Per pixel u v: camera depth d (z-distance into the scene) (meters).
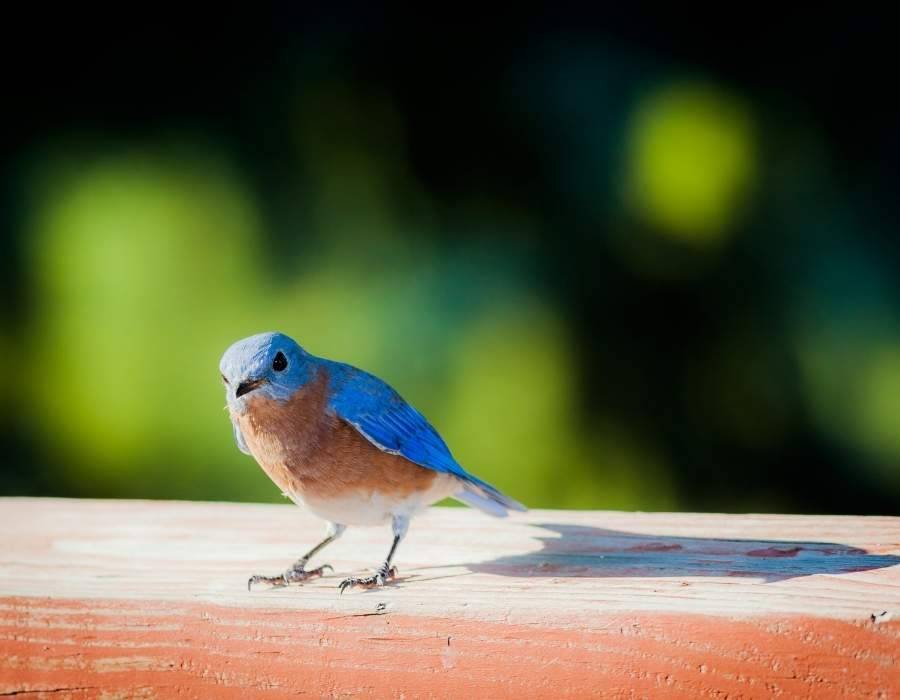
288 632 6.49
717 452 12.38
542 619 6.27
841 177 12.66
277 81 13.00
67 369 12.06
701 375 12.46
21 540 8.12
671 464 12.34
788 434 12.36
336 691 6.46
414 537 8.30
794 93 12.82
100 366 12.04
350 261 12.57
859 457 12.26
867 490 12.27
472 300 12.34
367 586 6.95
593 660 6.22
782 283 12.45
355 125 12.98
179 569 7.48
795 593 6.37
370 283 12.50
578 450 12.12
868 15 12.81
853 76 12.78
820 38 12.86
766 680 6.04
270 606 6.52
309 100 12.98
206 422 11.99
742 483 12.35
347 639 6.45
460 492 8.76
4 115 12.61
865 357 12.29
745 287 12.48
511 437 11.99
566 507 12.06
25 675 6.67
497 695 6.32
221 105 12.88
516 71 13.04
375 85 13.06
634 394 12.41
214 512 8.91
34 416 12.06
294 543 8.20
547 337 12.22
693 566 7.14
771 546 7.55
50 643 6.64
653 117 12.70
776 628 6.03
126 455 11.95
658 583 6.74
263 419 8.02
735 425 12.39
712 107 12.72
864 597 6.27
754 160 12.58
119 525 8.55
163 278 12.21
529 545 7.90
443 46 13.10
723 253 12.48
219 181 12.61
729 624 6.07
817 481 12.34
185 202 12.47
